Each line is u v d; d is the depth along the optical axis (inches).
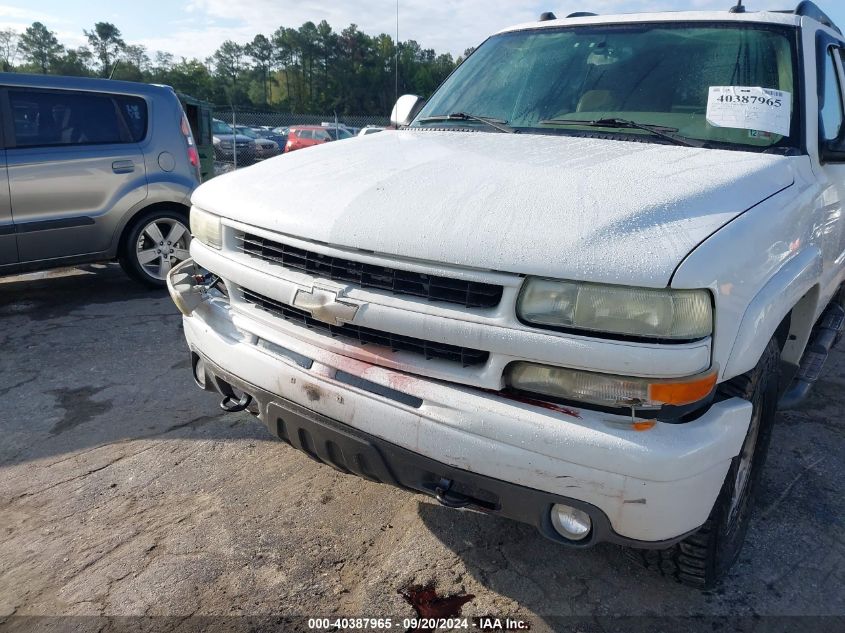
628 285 69.2
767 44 116.6
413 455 79.7
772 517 112.4
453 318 75.7
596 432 71.4
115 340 194.1
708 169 90.4
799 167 102.7
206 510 111.9
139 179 236.8
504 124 123.6
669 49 122.6
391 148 109.7
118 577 96.0
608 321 69.9
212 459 128.2
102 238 232.8
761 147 106.0
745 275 77.3
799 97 111.3
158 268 251.3
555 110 122.3
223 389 104.3
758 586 96.0
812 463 130.0
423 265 76.9
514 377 75.3
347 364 84.6
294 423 90.6
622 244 71.1
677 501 72.7
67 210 223.5
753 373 85.7
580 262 70.4
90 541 104.0
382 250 79.0
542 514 76.0
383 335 82.4
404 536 105.5
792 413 151.9
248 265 95.1
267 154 916.0
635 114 115.4
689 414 76.0
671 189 81.4
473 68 143.9
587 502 73.0
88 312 221.9
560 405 74.2
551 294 71.4
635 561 94.7
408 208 81.8
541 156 97.7
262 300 96.0
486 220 76.9
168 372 171.2
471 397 76.7
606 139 110.4
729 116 109.0
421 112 142.5
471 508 80.7
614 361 69.5
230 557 100.3
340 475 122.6
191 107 401.1
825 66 122.4
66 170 221.1
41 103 219.5
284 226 88.7
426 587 94.5
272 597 92.4
